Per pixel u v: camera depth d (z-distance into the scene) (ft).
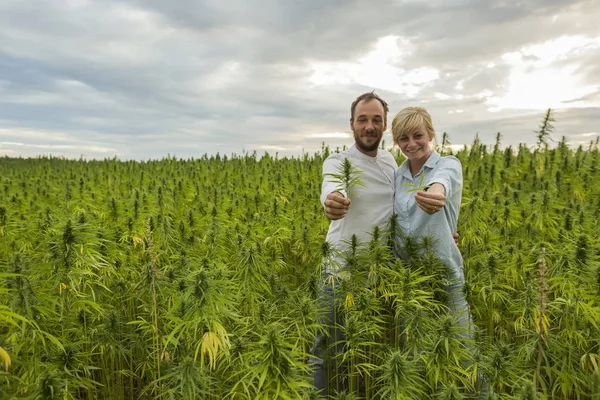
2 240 15.33
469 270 11.96
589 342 9.21
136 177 31.40
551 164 23.94
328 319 9.93
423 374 8.87
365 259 10.00
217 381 8.49
